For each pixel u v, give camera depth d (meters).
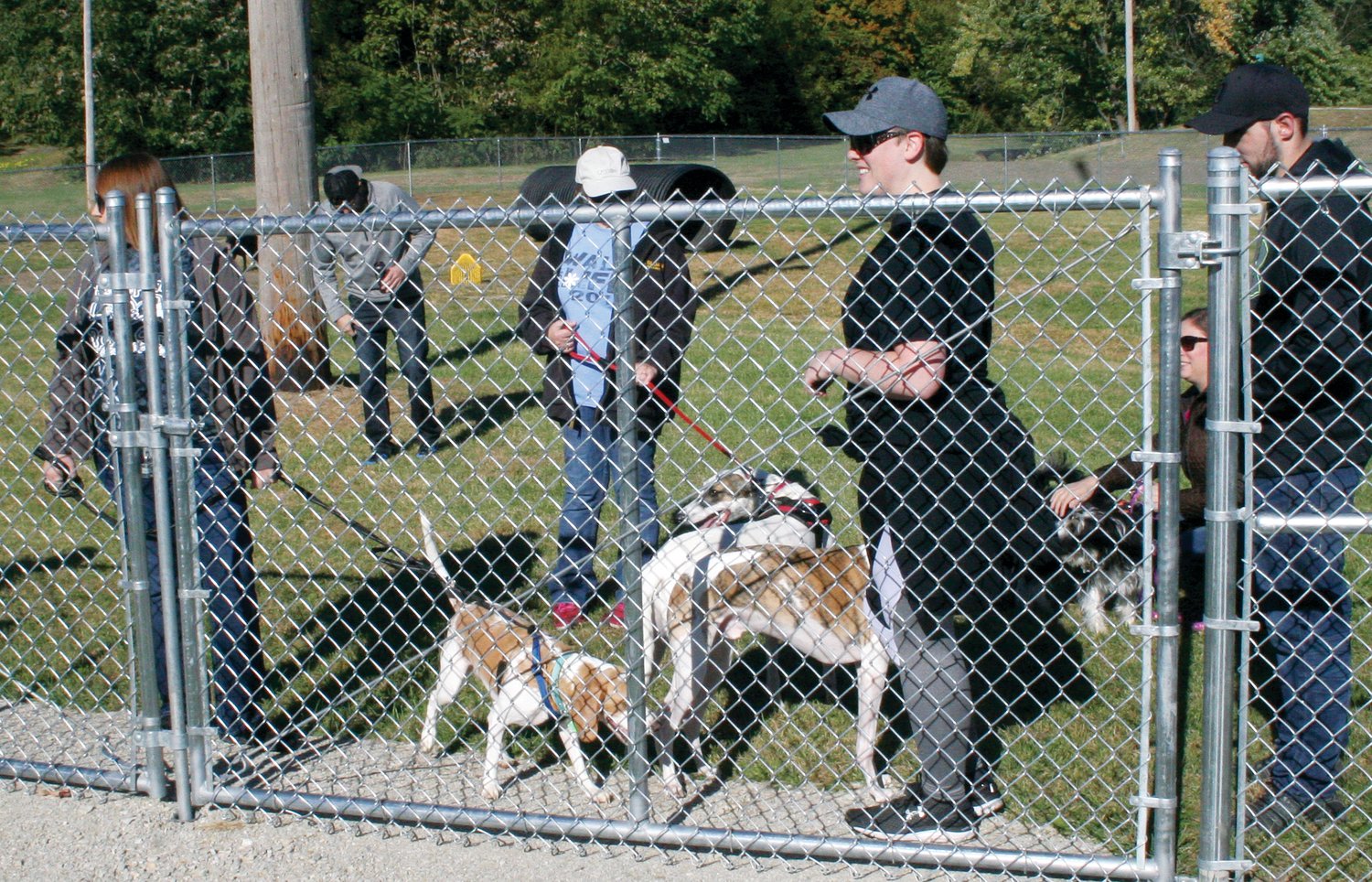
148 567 3.17
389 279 6.19
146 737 3.23
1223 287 2.48
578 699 3.35
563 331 4.34
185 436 3.06
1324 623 3.08
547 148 27.86
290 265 7.96
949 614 2.99
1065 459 6.23
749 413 7.75
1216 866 2.69
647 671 3.65
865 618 3.37
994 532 2.93
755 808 3.34
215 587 3.50
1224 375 2.51
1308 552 3.04
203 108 38.12
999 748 3.70
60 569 5.25
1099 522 4.45
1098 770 3.32
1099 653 4.32
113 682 4.07
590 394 4.12
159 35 37.09
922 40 48.78
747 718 3.95
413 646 4.32
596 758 3.69
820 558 3.52
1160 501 2.62
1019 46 40.34
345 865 3.00
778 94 48.81
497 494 6.18
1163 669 2.69
